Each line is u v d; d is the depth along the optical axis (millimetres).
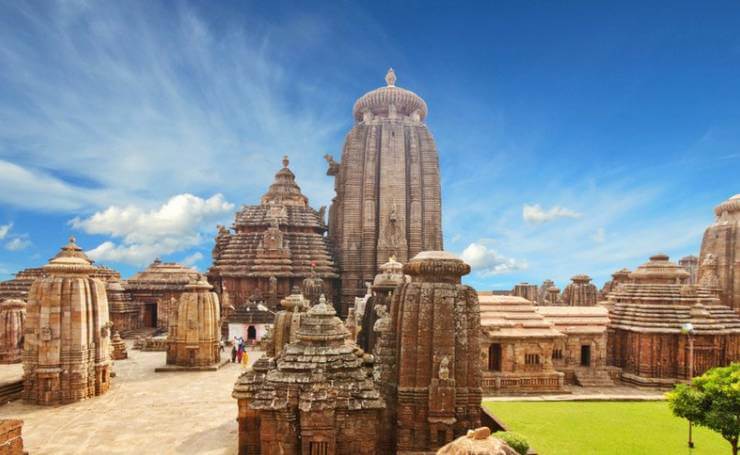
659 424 28688
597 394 39500
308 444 17984
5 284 68375
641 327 45594
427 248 77188
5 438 20297
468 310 21859
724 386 20031
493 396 37938
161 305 78125
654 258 50812
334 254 81500
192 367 47500
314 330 19844
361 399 18578
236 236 77625
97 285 37625
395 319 22703
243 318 62844
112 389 39531
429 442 20562
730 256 61719
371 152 78000
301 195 88688
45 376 34156
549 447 24016
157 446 25859
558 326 45438
